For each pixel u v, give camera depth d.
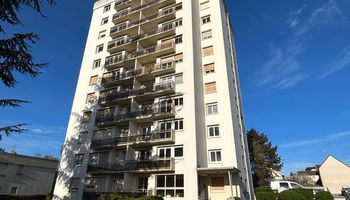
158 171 20.38
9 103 10.30
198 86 23.69
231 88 25.16
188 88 23.03
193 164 19.39
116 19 32.56
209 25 27.33
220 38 25.88
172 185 19.70
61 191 24.56
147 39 28.19
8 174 30.52
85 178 24.09
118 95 26.33
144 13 31.75
